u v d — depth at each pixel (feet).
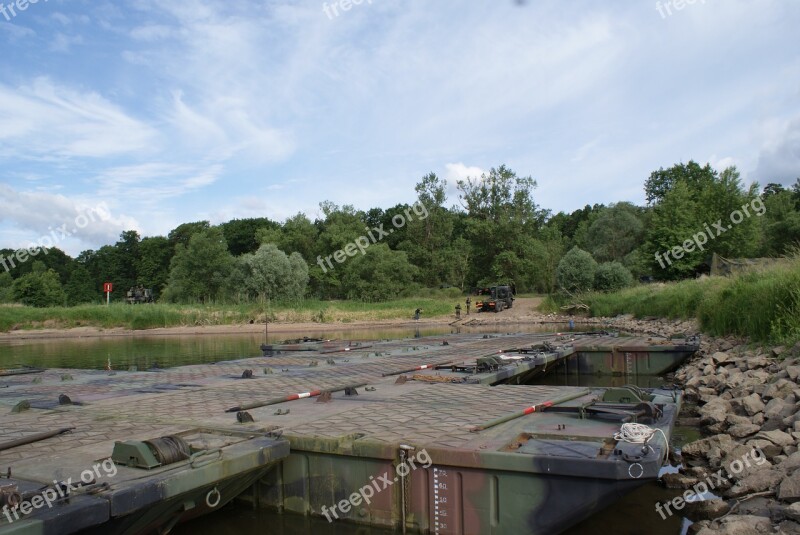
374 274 162.20
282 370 35.99
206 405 23.68
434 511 15.56
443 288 195.11
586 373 46.62
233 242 275.39
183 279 165.07
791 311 38.04
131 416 21.39
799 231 145.28
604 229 199.11
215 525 17.47
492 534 14.87
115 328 116.67
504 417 18.88
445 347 49.14
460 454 15.12
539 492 14.39
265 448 16.08
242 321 126.41
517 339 56.34
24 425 20.11
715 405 29.07
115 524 13.64
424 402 22.75
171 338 97.71
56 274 199.72
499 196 196.44
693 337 50.78
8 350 76.89
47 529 10.93
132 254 257.55
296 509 17.65
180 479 13.57
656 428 16.53
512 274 185.16
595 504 13.83
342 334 100.32
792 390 26.23
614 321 107.14
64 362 61.31
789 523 14.60
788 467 18.04
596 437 16.02
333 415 20.58
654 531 16.53
